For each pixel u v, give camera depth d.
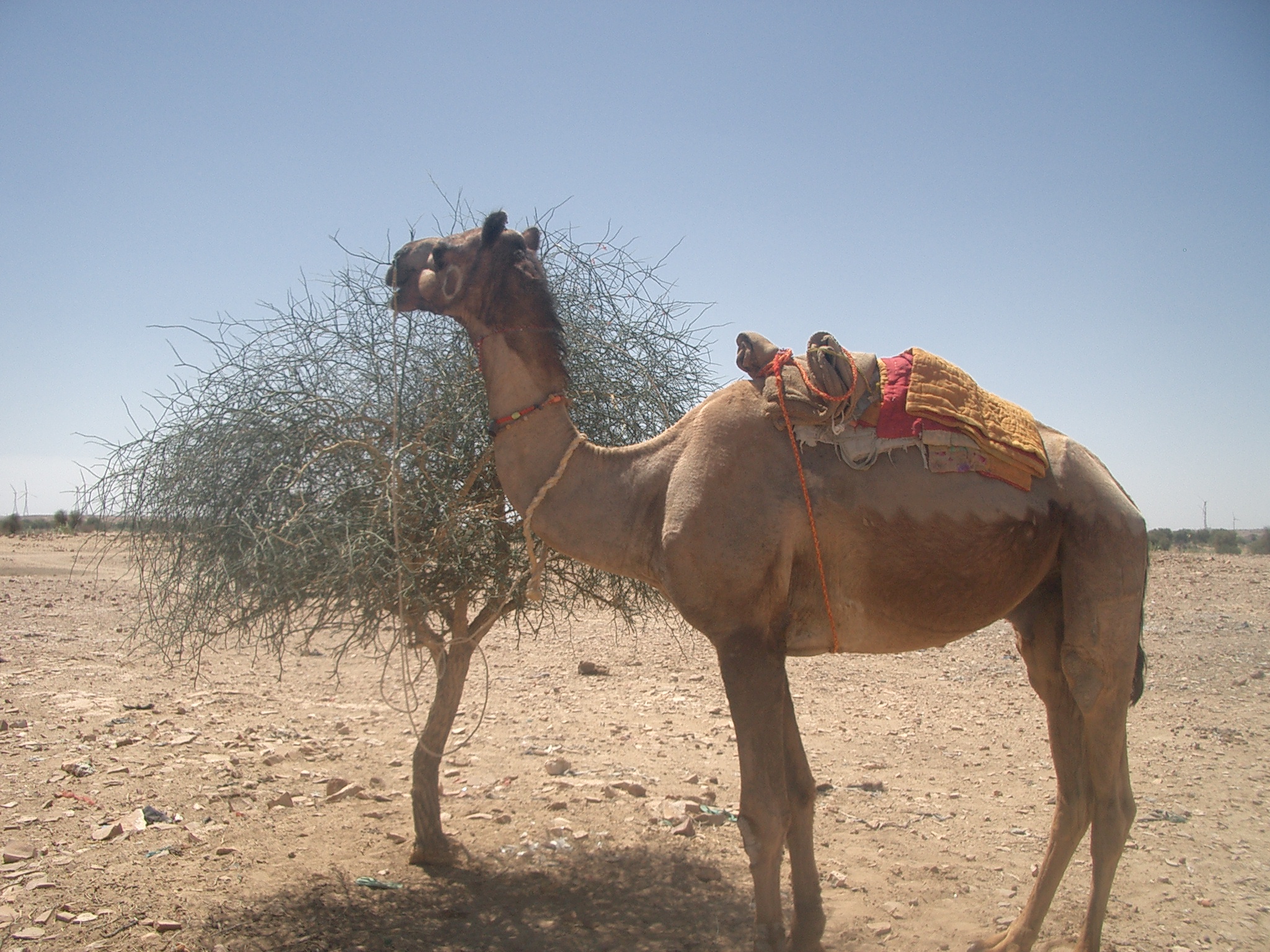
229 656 12.13
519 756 7.70
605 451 4.33
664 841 5.68
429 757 5.19
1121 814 4.15
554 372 4.35
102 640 13.11
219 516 4.29
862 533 3.99
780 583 4.02
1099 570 4.11
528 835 5.69
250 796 6.30
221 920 4.33
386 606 4.43
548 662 12.38
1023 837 5.99
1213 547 39.72
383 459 4.29
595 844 5.60
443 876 5.03
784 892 5.12
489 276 4.30
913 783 7.20
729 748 8.09
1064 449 4.30
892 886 5.16
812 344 4.16
